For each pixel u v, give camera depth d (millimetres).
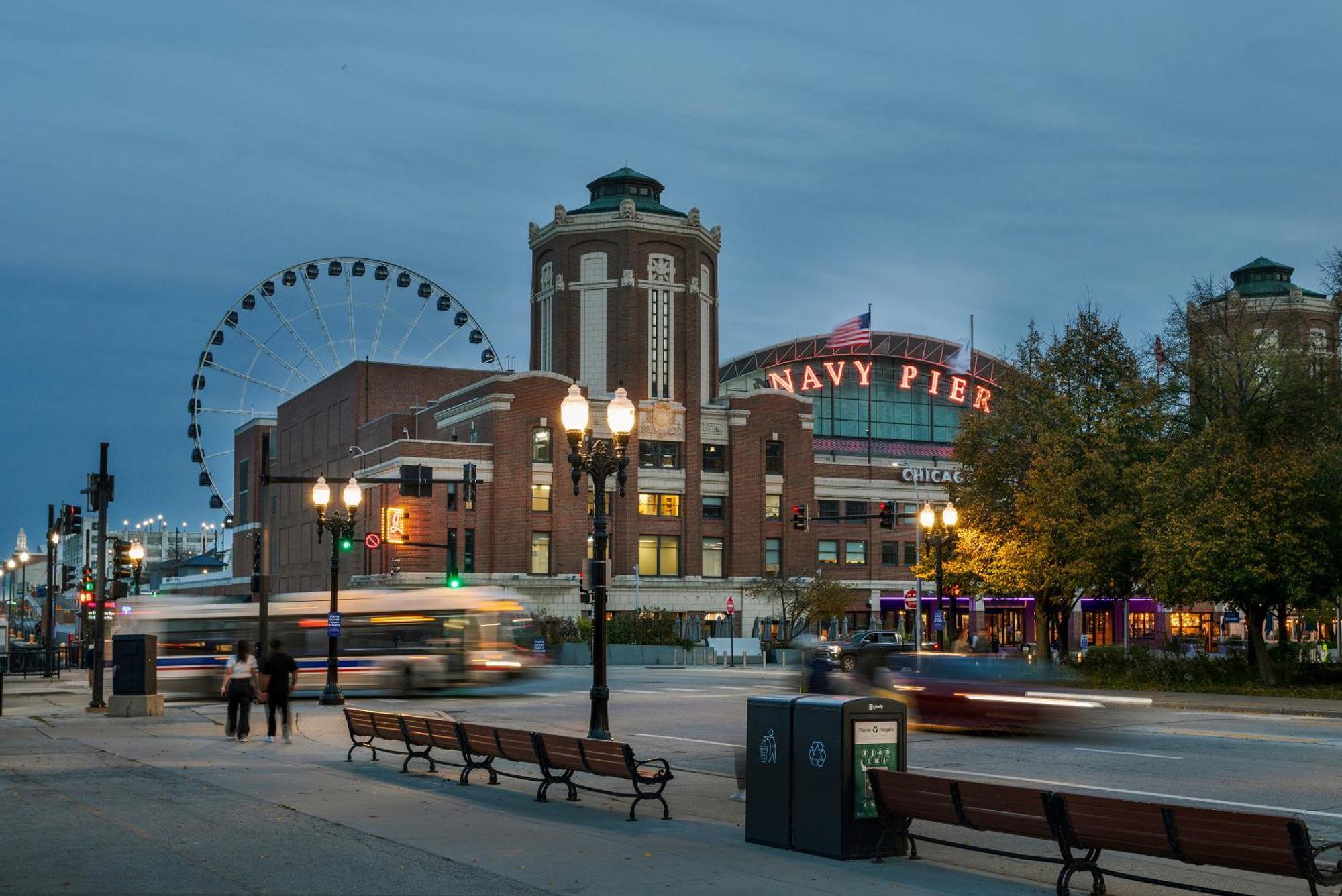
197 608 46156
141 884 11734
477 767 19516
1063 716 27438
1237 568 40344
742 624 89438
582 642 76188
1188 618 96875
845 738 13148
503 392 83500
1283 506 40188
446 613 45719
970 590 54312
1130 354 52000
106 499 38625
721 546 90625
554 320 91688
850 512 95500
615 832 14820
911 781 12711
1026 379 52750
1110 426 48719
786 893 11438
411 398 104688
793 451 93438
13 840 14078
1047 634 50938
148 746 25984
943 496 97812
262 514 39156
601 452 22453
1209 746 25984
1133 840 10875
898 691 29297
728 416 91562
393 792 18391
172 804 17016
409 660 45219
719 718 34125
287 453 116812
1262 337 46656
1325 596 41656
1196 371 47156
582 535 85688
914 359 116375
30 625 141875
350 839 14188
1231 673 43562
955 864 13227
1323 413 44906
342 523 40719
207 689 45406
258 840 14094
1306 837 9711
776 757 13812
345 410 104625
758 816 13969
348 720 23469
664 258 91812
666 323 91125
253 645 45688
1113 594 51562
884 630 65125
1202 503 42062
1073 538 46719
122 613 52688
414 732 20984
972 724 28031
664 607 87312
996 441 53156
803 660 48688
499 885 11680
